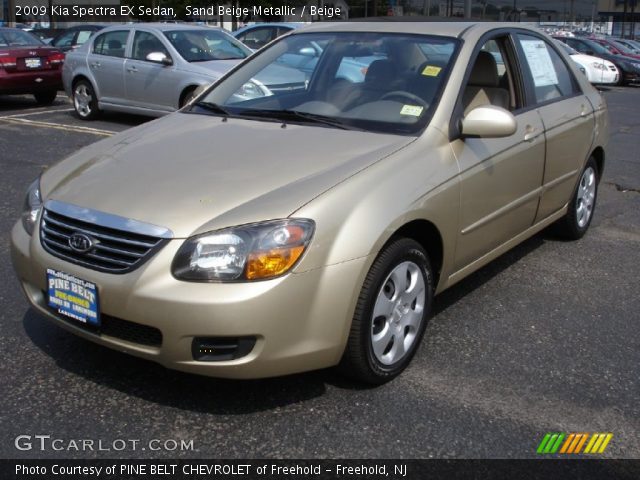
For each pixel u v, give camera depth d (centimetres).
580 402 325
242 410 308
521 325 403
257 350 281
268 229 281
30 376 329
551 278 479
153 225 285
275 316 279
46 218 316
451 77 381
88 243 294
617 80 2061
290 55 438
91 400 312
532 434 299
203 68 973
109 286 286
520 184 423
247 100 416
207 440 287
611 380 346
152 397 315
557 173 479
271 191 300
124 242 288
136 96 1038
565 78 514
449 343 377
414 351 347
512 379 342
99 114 1111
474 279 472
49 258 307
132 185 311
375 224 301
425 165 339
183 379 330
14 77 1158
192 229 282
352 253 293
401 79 390
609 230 597
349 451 283
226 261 277
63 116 1155
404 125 362
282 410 308
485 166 378
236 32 1630
